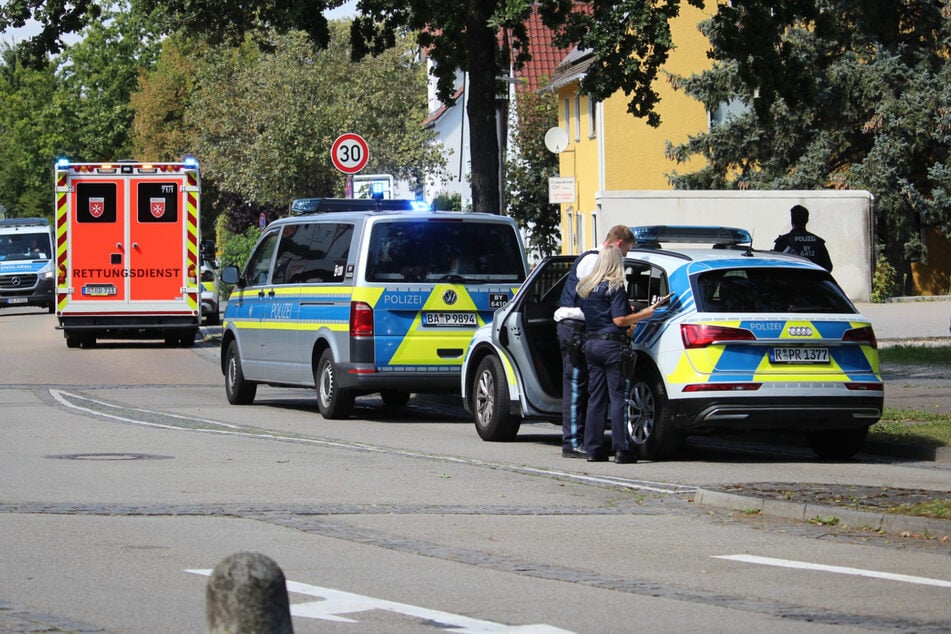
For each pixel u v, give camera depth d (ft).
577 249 403.13
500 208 175.73
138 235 246.68
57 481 91.15
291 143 378.53
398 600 56.39
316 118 378.32
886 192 313.12
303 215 150.00
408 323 134.41
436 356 134.72
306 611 54.19
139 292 246.88
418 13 171.01
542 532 73.87
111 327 246.68
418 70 418.92
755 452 115.44
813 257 149.48
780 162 327.88
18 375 193.47
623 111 370.53
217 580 33.42
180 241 247.70
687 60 366.43
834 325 103.65
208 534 71.56
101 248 246.06
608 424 125.08
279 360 148.36
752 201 274.98
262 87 385.70
